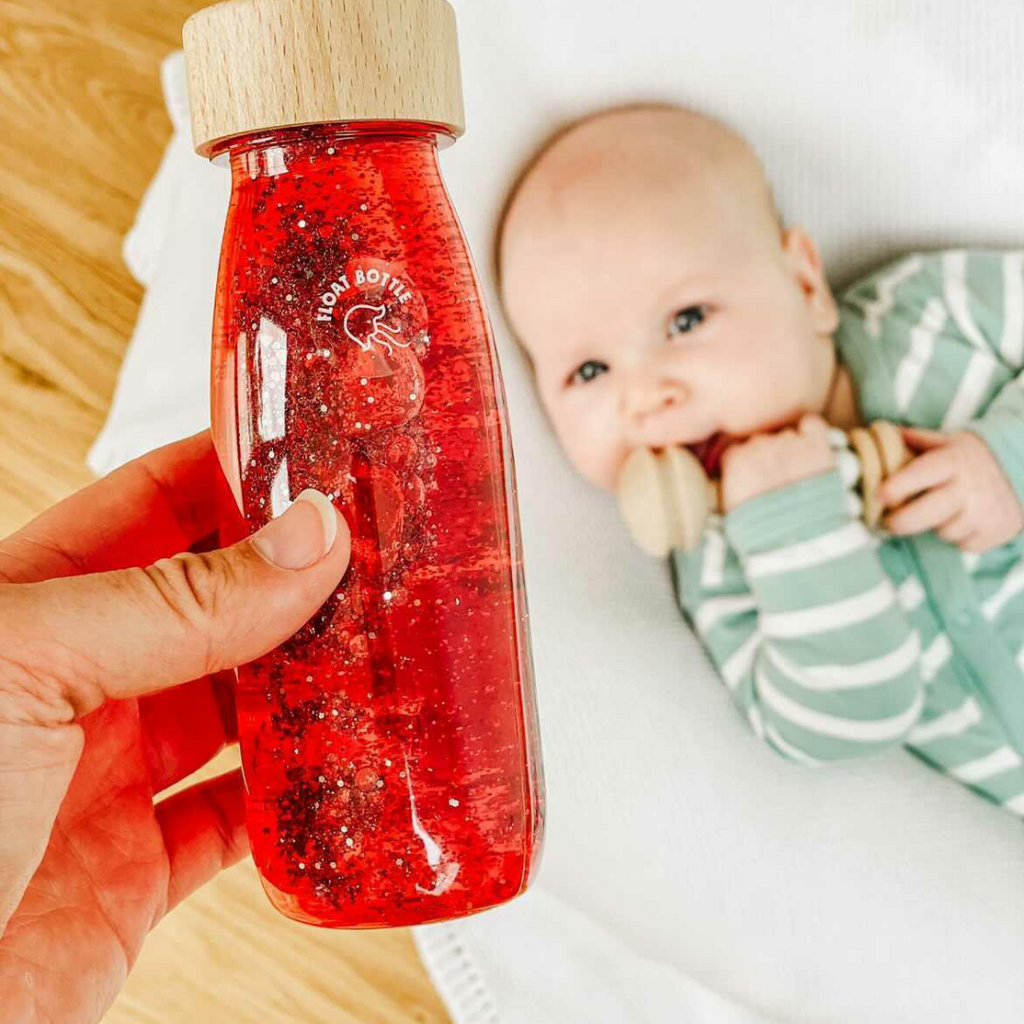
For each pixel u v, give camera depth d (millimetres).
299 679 444
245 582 425
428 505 427
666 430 959
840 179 1023
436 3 425
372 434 420
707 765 1005
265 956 1034
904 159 1009
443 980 984
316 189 414
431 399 425
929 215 1024
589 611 1022
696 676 1025
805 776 996
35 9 1018
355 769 435
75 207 1027
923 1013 961
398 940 1018
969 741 943
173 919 1047
